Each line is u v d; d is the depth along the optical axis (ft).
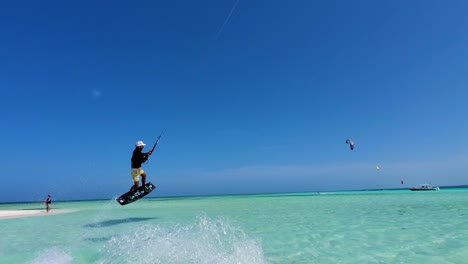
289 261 20.39
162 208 80.69
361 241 26.17
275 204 87.51
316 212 54.08
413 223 36.19
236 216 51.37
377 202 79.10
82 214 65.62
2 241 30.30
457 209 53.26
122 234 33.24
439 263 19.03
